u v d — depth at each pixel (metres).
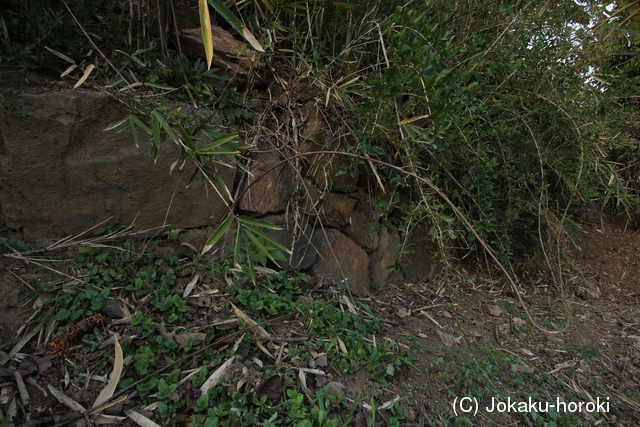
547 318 3.19
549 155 3.22
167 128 1.78
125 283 2.15
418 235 3.48
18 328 1.86
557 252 3.34
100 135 2.19
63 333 1.88
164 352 1.90
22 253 2.08
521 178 3.27
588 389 2.44
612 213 5.27
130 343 1.87
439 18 3.18
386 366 2.15
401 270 3.31
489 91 3.08
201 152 1.79
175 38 2.78
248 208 2.62
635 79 2.91
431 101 2.25
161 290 2.14
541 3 3.08
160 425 1.63
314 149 2.89
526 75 3.12
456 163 3.30
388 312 2.82
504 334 2.84
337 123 2.95
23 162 2.04
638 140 3.61
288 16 3.02
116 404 1.65
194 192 2.47
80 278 2.09
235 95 2.74
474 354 2.53
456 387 2.18
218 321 2.12
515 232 3.84
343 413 1.86
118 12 2.84
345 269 2.97
